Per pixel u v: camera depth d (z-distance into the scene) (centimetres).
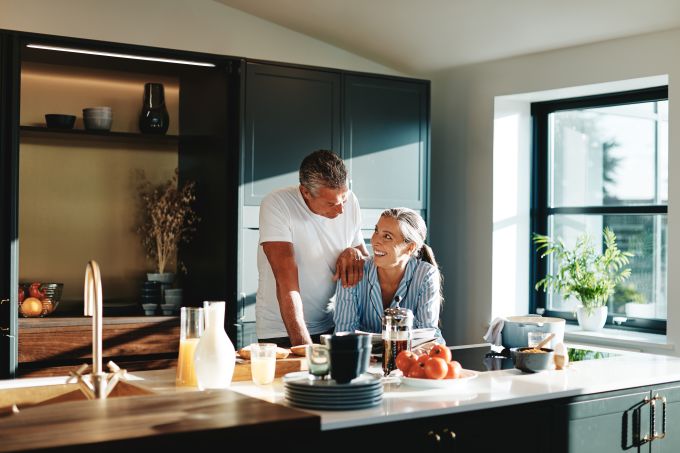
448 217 574
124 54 435
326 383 220
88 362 435
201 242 492
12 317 403
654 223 502
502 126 545
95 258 497
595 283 505
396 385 252
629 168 514
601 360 310
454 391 244
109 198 502
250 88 464
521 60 527
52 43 416
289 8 507
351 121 498
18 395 248
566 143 546
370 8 489
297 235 332
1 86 402
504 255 547
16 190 404
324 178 311
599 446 259
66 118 459
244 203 461
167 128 494
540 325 320
